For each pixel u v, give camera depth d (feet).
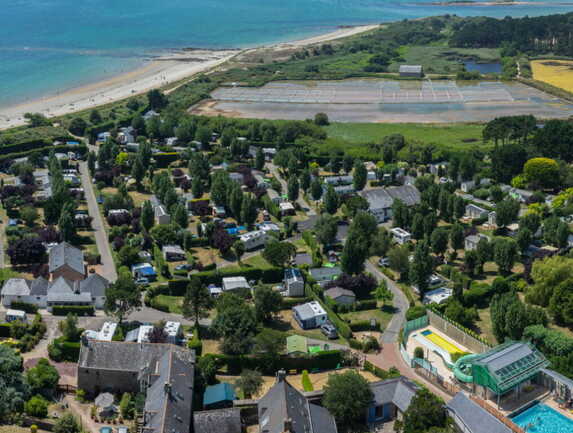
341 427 572.51
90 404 582.35
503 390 581.53
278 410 524.11
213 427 530.27
